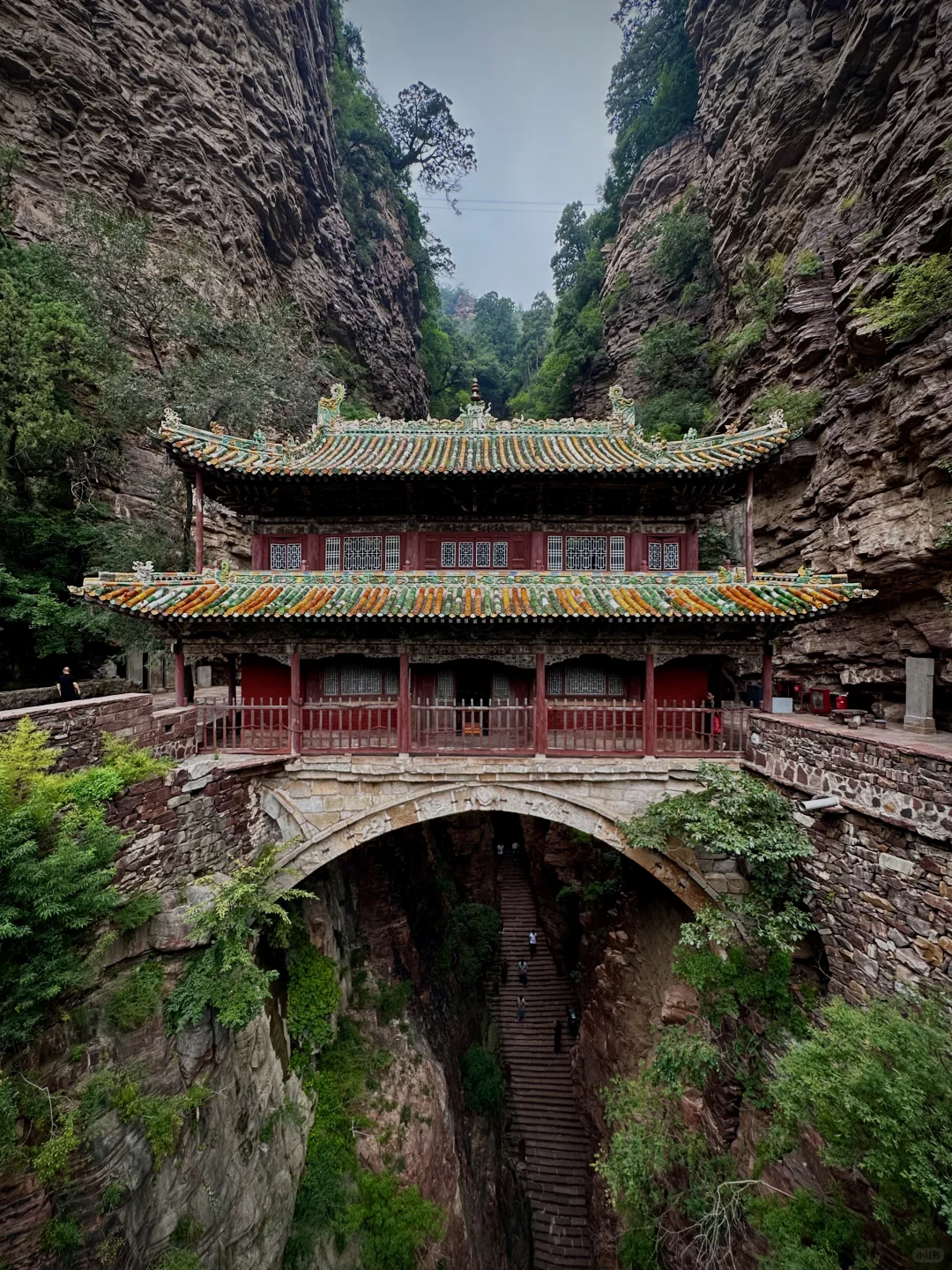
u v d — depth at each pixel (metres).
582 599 16.95
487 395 80.06
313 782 16.98
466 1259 16.73
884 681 21.55
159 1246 10.59
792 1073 9.83
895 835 11.89
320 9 51.97
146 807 12.95
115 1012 11.04
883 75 24.67
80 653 24.77
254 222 39.59
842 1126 8.81
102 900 10.46
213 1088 12.33
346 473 17.09
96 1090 9.91
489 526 19.83
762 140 31.52
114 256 26.14
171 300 27.30
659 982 19.64
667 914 19.45
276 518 20.00
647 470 17.17
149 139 33.62
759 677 27.14
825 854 13.67
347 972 19.73
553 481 18.09
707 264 40.25
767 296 29.14
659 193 48.53
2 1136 8.45
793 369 26.83
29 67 28.97
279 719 19.14
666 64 48.72
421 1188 16.47
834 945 13.37
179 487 29.67
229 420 26.69
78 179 30.53
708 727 19.14
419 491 19.00
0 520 22.86
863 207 25.00
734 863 16.25
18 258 24.58
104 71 31.48
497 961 30.33
